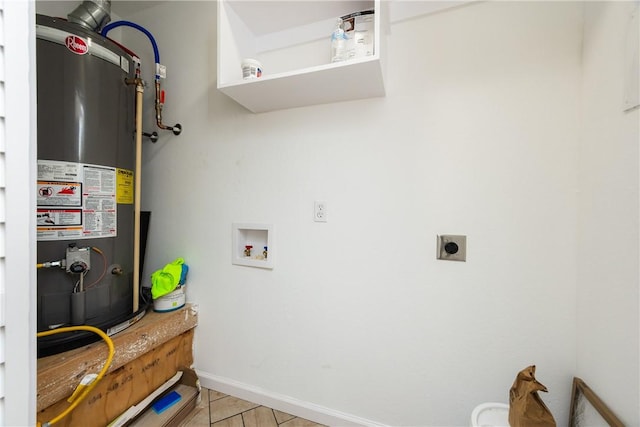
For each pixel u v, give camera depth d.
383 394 1.16
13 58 0.50
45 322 1.01
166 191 1.57
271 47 1.32
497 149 0.99
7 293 0.49
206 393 1.44
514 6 0.96
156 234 1.59
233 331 1.43
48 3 1.30
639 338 0.64
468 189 1.03
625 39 0.70
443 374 1.07
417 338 1.11
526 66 0.95
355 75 0.98
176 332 1.36
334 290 1.23
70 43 1.02
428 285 1.08
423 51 1.08
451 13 1.04
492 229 1.00
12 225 0.50
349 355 1.21
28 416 0.51
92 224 1.10
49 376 0.85
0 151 0.48
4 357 0.48
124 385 1.12
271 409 1.33
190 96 1.51
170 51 1.55
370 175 1.16
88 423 0.98
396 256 1.13
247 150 1.39
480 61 1.01
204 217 1.49
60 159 1.01
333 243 1.23
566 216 0.92
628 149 0.69
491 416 0.88
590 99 0.84
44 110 0.98
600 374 0.78
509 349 0.99
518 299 0.97
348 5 1.14
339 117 1.21
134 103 1.29
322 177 1.25
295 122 1.29
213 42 1.46
